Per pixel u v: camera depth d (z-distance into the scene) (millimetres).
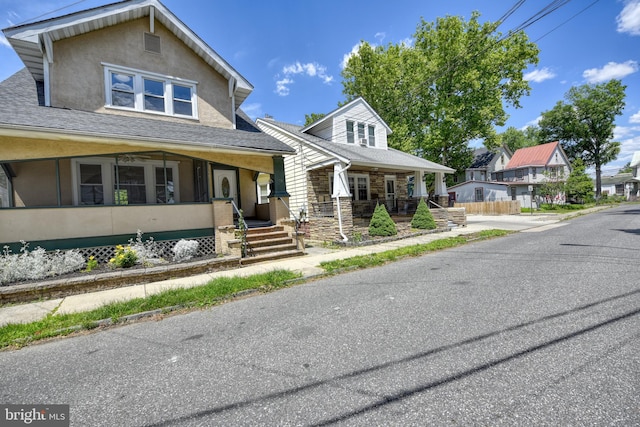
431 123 24422
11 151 6055
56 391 2490
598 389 2109
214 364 2803
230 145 8141
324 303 4469
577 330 3068
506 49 22844
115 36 8398
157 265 6566
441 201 16625
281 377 2512
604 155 40688
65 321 4035
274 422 1959
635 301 3799
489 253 7871
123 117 8211
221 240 7676
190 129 8828
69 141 6566
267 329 3592
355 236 10469
